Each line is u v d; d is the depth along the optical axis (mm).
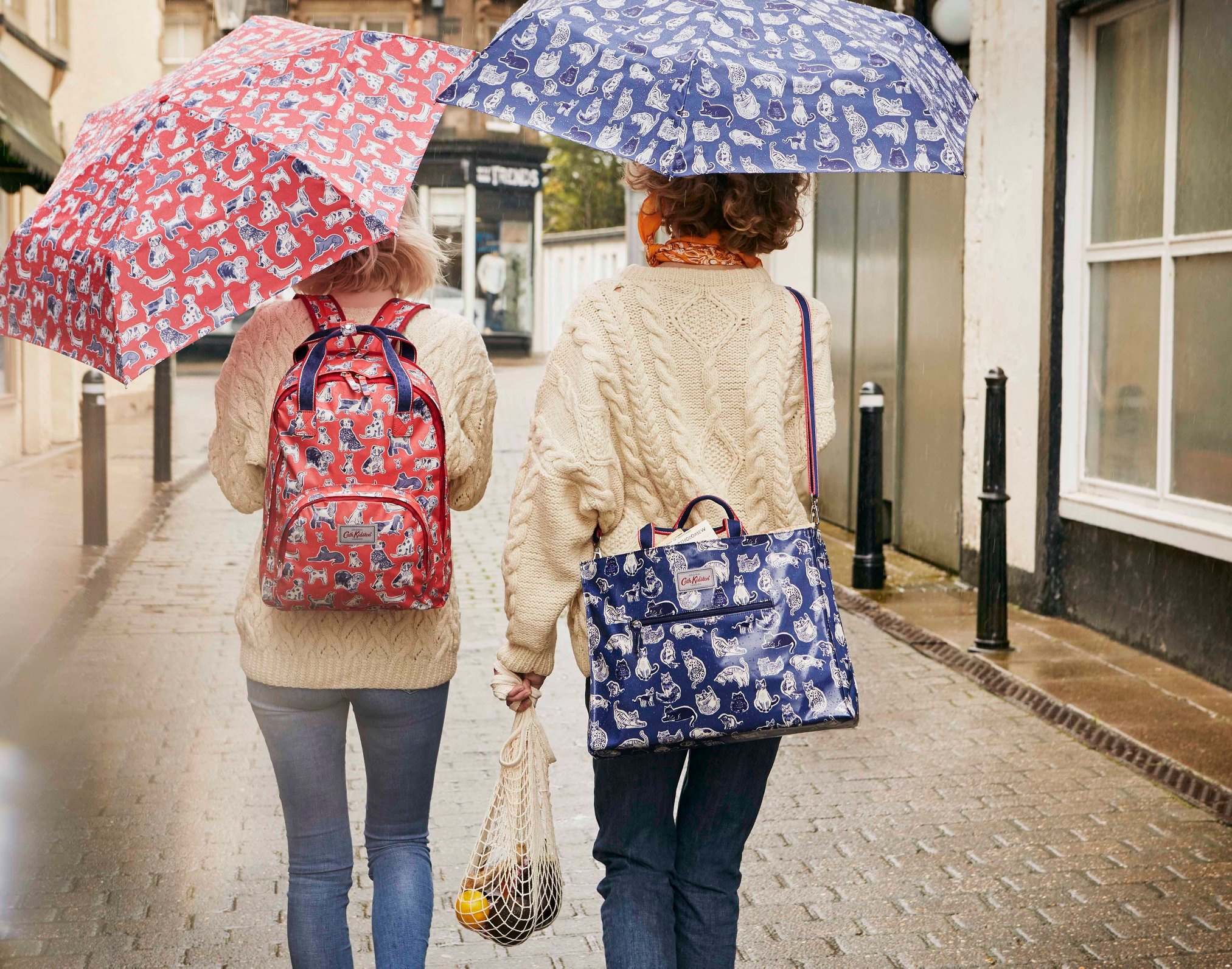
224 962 3316
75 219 2367
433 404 2438
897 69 2221
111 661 6203
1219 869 3869
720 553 2229
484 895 2561
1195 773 4586
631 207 19516
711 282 2334
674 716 2213
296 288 2637
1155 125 6207
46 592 7477
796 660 2215
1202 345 5836
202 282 2326
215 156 2355
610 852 2438
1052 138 6848
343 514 2346
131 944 3408
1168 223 6035
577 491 2299
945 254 8375
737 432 2318
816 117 2152
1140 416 6395
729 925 2426
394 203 2332
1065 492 6898
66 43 14469
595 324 2309
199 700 5617
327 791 2564
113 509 10398
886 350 9398
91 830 4164
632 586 2242
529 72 2254
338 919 2564
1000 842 4086
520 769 2541
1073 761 4809
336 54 2500
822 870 3895
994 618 6258
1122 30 6473
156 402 11891
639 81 2166
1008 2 7289
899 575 8367
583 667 2377
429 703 2600
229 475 2576
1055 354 6898
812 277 11039
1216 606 5656
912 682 5871
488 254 35562
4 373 13047
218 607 7371
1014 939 3451
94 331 2350
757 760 2422
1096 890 3734
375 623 2514
